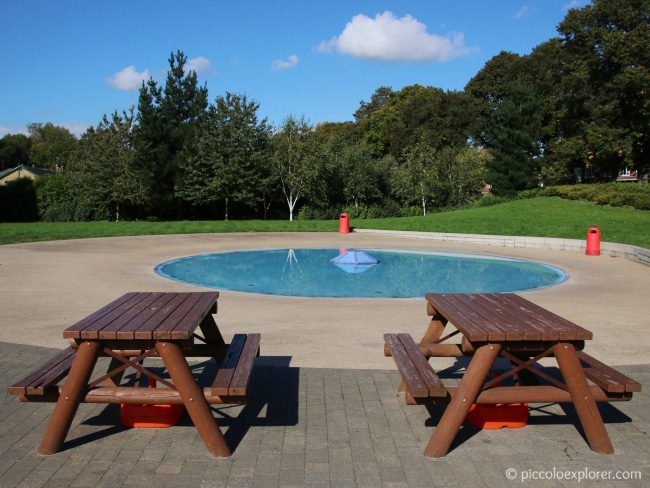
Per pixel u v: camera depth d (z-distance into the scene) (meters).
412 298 9.90
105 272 12.71
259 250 17.91
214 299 4.91
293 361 5.93
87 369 3.86
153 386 4.77
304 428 4.20
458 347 5.08
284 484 3.38
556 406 4.74
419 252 17.67
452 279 13.30
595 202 26.62
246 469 3.57
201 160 32.22
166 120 34.50
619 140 31.19
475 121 51.88
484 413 4.24
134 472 3.53
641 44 29.84
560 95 35.53
